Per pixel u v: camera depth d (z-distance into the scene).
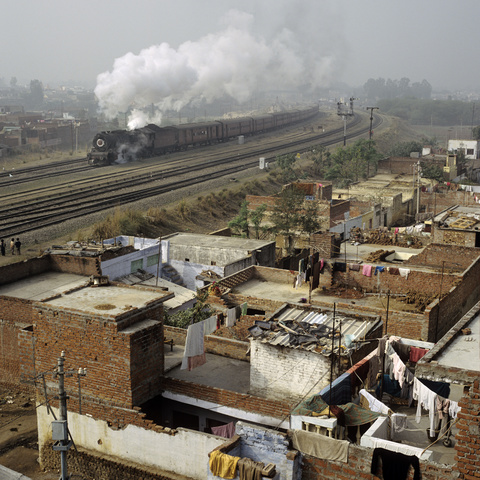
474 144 107.75
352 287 30.30
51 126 117.00
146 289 19.83
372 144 87.50
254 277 32.06
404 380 16.50
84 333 17.66
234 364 21.00
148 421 17.06
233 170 83.88
